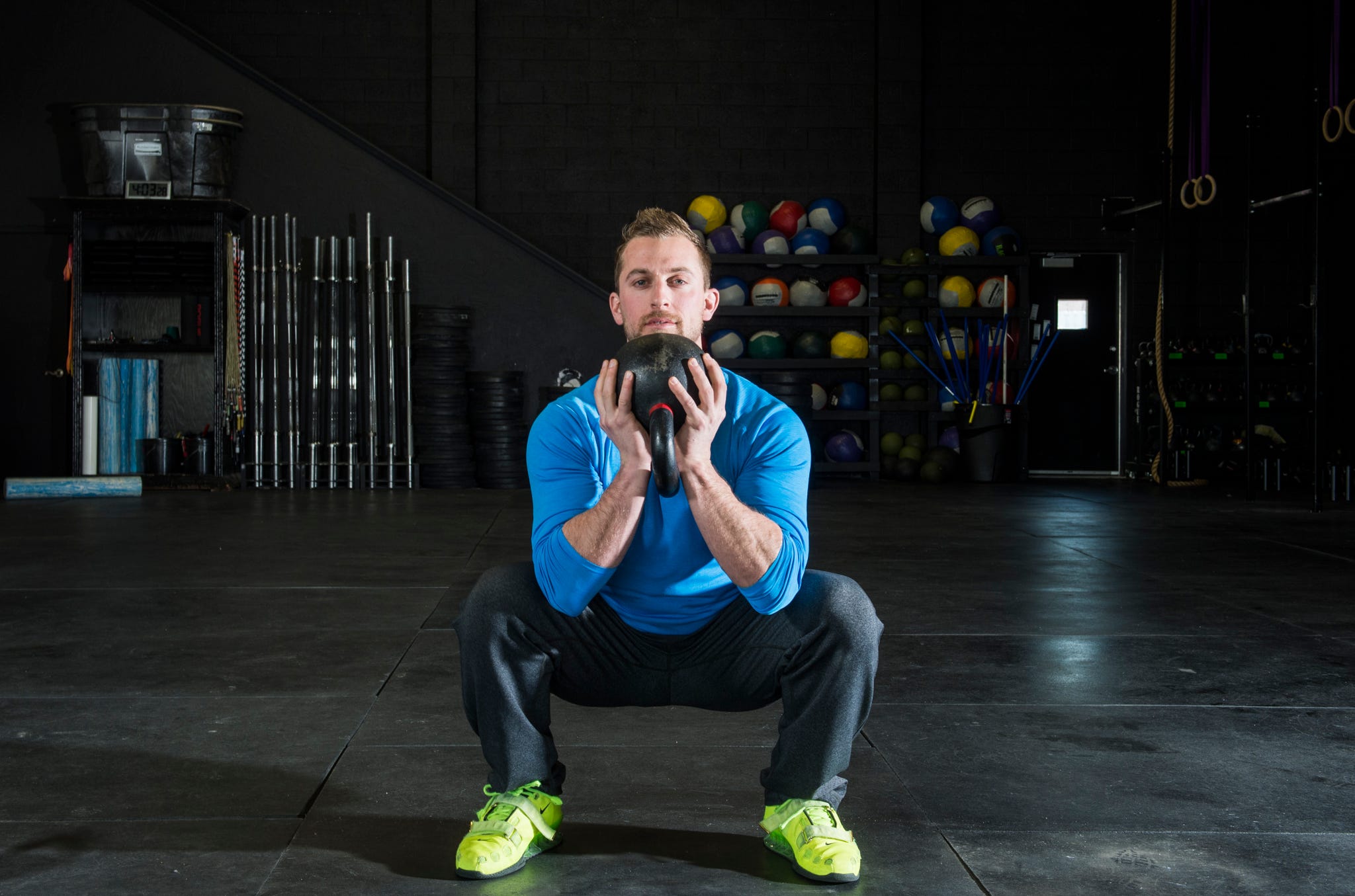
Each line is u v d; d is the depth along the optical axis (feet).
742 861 5.57
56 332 28.89
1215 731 7.80
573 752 7.34
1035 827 6.04
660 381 4.73
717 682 5.55
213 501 24.48
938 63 32.76
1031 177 32.76
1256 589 13.50
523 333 30.22
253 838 5.80
